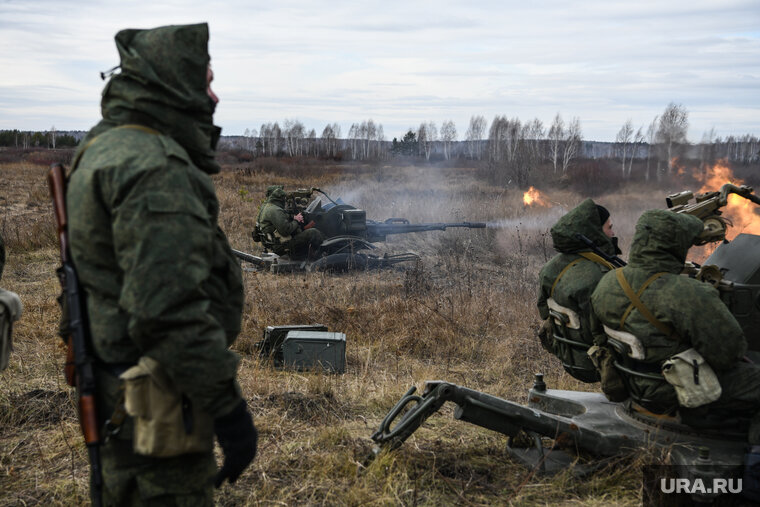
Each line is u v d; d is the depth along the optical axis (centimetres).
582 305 417
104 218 206
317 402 509
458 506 357
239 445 216
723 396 359
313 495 361
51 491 364
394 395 532
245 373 586
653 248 366
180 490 214
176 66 215
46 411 477
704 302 347
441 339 710
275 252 1159
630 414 414
